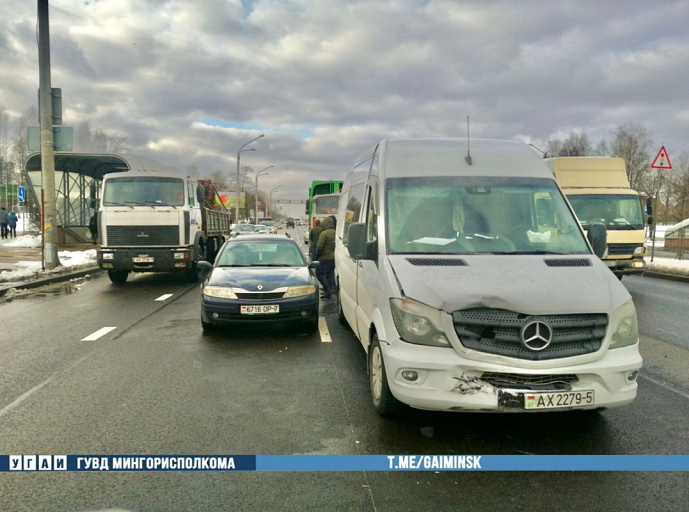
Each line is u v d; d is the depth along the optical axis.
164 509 3.14
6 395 5.12
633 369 3.96
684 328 8.43
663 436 4.18
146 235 14.09
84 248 26.20
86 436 4.16
